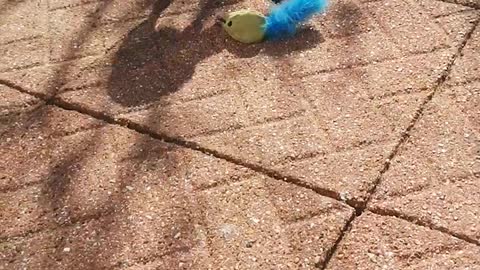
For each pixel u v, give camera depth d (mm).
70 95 1068
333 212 906
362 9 1166
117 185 952
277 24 1134
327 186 930
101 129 1021
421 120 999
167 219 912
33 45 1155
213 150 981
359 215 902
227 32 1143
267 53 1111
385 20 1145
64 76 1099
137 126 1020
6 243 902
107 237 900
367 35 1124
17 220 923
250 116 1021
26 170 978
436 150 962
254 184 941
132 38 1154
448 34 1113
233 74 1083
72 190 950
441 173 937
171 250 884
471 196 911
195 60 1110
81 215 923
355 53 1099
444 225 885
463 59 1075
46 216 925
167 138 1002
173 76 1088
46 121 1038
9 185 961
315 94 1044
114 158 983
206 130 1007
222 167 962
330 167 950
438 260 857
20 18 1206
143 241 894
